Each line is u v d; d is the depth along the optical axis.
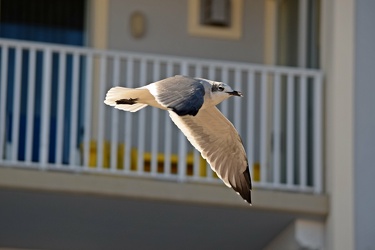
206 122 10.96
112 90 9.72
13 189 15.00
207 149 11.07
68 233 15.95
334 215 15.49
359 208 15.59
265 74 15.80
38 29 17.50
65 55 15.81
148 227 15.84
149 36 17.50
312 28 16.95
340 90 15.77
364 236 15.54
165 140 17.08
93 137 16.91
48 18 17.55
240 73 16.28
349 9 15.98
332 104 15.77
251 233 16.02
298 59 17.22
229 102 17.47
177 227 15.84
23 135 17.09
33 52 15.24
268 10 17.88
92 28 17.33
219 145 11.10
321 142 15.83
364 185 15.65
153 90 8.64
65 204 15.27
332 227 15.49
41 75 17.31
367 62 15.92
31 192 15.05
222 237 16.12
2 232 15.94
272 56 17.77
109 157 16.28
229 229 15.91
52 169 15.12
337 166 15.60
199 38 17.67
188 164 16.20
